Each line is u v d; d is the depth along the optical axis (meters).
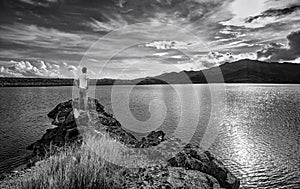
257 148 34.72
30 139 22.22
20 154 14.93
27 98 86.56
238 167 27.55
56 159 6.98
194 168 7.95
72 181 5.71
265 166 27.83
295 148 34.91
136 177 6.57
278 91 187.75
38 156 12.59
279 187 23.27
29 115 40.59
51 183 5.49
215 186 6.93
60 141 13.20
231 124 51.62
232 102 100.81
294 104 98.50
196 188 6.43
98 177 6.02
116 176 6.36
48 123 31.02
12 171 9.55
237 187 8.56
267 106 90.69
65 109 33.00
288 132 45.84
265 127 50.34
